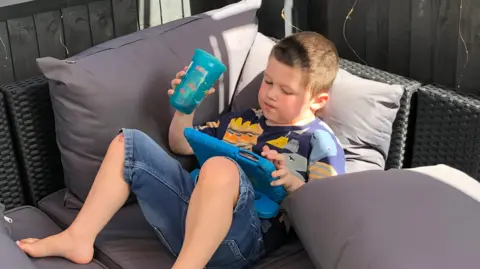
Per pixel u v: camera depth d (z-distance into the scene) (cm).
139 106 152
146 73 153
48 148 167
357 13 191
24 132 161
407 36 181
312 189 132
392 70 188
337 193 127
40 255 139
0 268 115
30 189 168
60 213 160
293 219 137
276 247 147
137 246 145
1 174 164
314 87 154
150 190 138
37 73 191
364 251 114
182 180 142
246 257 137
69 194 162
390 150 171
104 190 139
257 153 154
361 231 118
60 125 153
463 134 156
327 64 154
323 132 153
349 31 196
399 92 161
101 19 199
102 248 144
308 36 156
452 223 116
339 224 122
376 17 186
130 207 158
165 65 157
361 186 127
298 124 156
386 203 121
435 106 160
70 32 193
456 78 172
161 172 139
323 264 124
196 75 147
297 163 150
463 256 109
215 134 163
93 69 147
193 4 219
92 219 139
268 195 146
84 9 194
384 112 162
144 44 157
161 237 140
